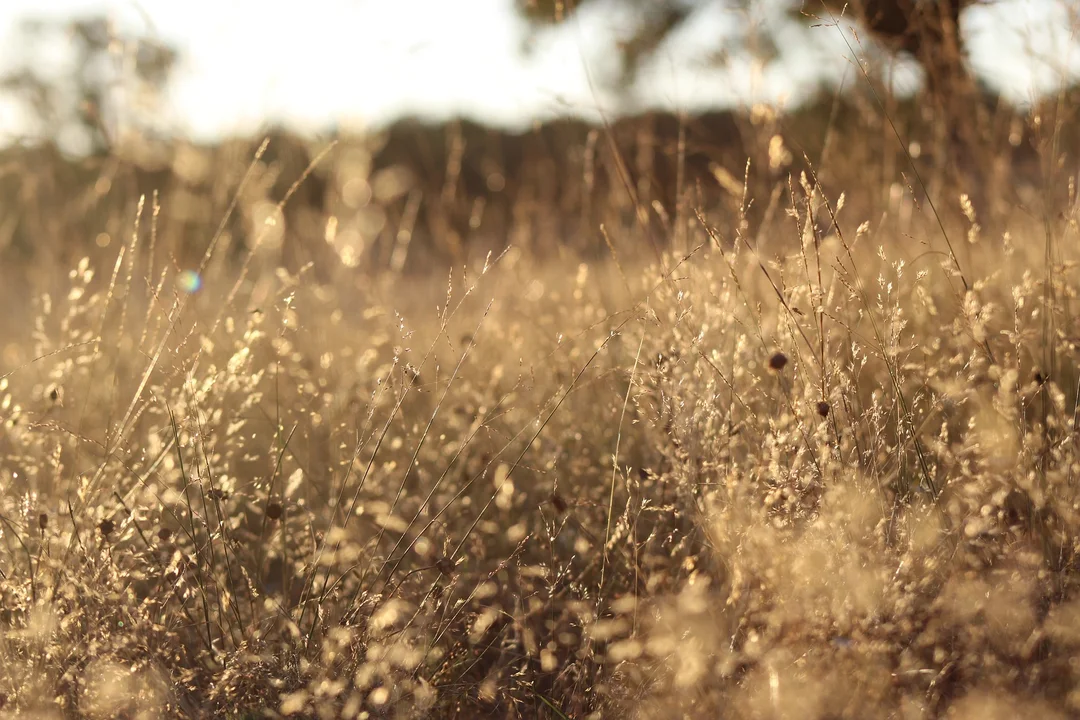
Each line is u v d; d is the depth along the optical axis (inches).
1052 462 63.6
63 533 65.2
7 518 66.0
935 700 59.0
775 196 78.4
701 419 66.8
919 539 62.2
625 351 76.1
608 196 92.9
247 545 69.8
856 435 64.4
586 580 68.7
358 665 62.2
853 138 90.0
